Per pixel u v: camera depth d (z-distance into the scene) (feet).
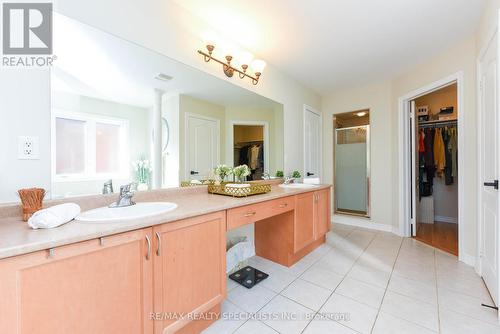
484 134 5.85
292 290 5.68
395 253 8.01
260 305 5.08
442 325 4.35
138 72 5.04
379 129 10.85
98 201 4.31
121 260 2.96
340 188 12.87
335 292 5.57
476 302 5.07
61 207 3.10
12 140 3.41
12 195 3.41
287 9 5.69
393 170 10.36
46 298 2.40
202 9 5.73
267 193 6.40
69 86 4.04
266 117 8.66
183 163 6.07
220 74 6.80
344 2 5.44
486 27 5.57
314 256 7.82
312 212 7.92
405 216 9.85
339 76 10.05
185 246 3.74
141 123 5.19
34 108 3.62
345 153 12.62
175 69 5.67
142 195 5.04
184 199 5.28
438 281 6.00
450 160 11.35
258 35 6.88
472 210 6.78
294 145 10.29
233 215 4.75
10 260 2.18
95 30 4.25
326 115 12.67
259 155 8.39
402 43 7.29
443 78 7.76
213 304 4.23
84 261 2.65
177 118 5.90
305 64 8.83
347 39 7.07
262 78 8.43
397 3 5.48
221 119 7.04
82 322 2.64
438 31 6.63
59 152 3.91
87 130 4.31
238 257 6.89
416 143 10.23
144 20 4.94
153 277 3.30
